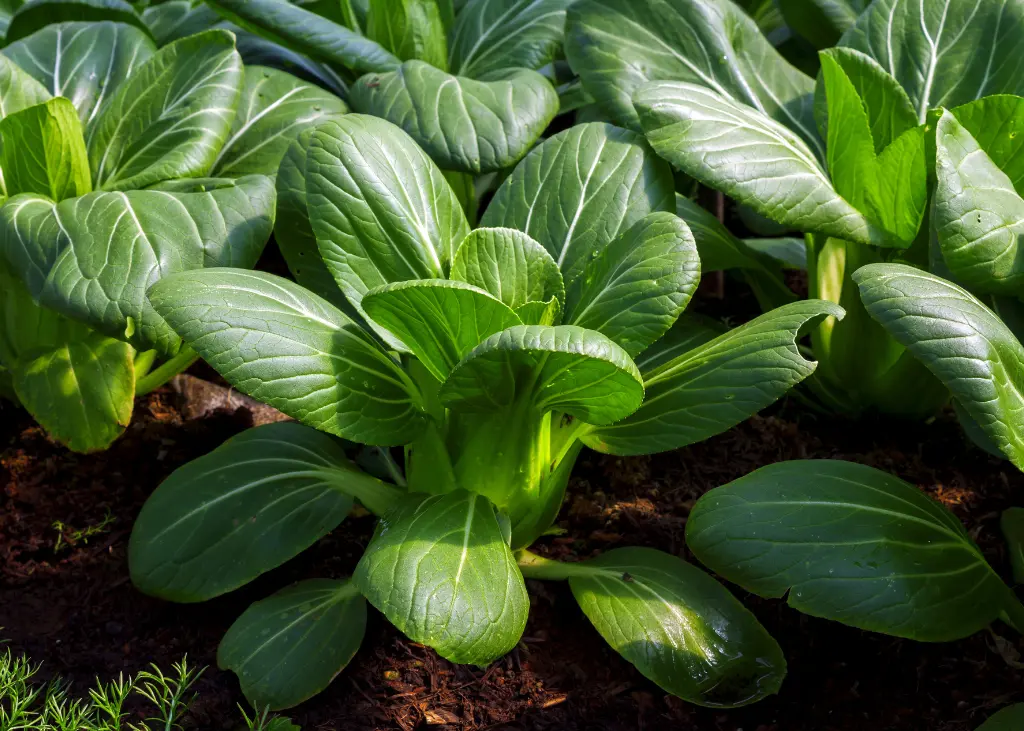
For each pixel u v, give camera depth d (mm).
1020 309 1122
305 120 1236
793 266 1332
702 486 1189
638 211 1149
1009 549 1121
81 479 1175
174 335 1100
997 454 1105
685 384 1079
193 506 1103
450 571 1022
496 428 1073
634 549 1119
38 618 1104
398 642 1096
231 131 1232
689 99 1175
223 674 1080
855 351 1209
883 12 1267
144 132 1190
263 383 1036
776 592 1046
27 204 1134
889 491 1076
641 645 1062
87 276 1091
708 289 1373
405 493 1122
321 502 1107
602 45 1241
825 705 1072
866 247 1186
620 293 1089
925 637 1036
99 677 1076
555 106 1233
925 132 1134
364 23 1352
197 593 1084
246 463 1122
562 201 1153
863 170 1163
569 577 1104
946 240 1094
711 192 1390
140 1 1388
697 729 1062
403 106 1211
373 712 1066
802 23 1356
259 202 1132
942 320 1026
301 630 1072
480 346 1009
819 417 1253
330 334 1070
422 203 1124
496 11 1334
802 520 1058
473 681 1082
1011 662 1086
